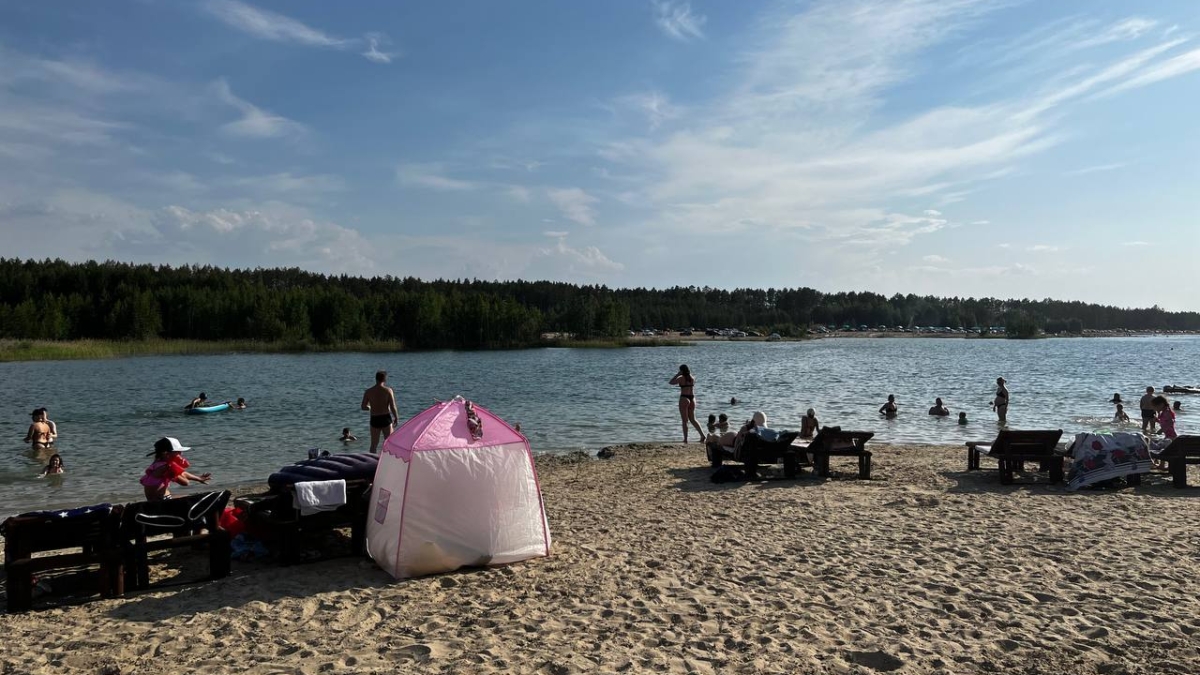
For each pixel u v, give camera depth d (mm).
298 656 5844
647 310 184500
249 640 6207
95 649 6059
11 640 6277
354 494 8586
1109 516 10078
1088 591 7004
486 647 5965
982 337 183875
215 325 99812
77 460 17969
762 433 13484
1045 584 7250
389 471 8203
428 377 48094
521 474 8430
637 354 88688
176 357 75625
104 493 14344
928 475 13602
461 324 107375
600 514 10727
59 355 70250
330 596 7250
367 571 8016
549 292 196125
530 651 5871
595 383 42750
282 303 106125
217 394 35812
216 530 7848
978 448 13664
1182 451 12164
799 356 82125
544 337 127875
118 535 7480
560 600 7074
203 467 17078
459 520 7977
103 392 36719
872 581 7473
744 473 13750
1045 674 5316
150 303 96688
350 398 33938
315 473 8445
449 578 7762
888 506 10969
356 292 181250
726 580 7613
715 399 32656
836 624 6348
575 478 14148
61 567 7129
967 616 6469
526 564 8227
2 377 46938
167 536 8695
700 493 12242
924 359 74250
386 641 6125
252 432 22953
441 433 8148
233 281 131000
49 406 30156
